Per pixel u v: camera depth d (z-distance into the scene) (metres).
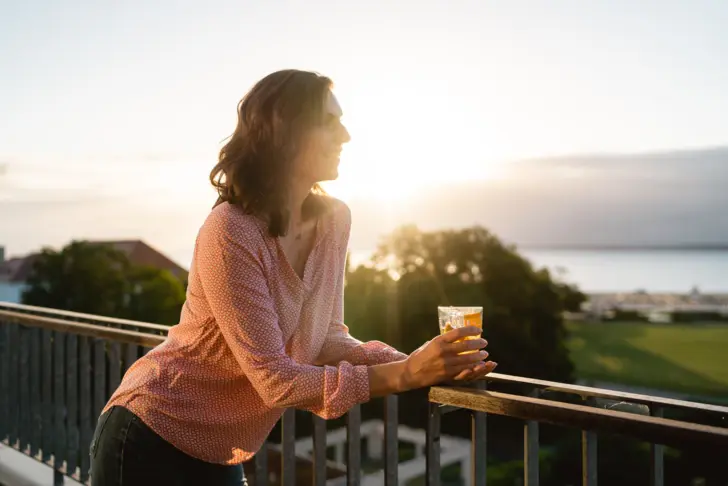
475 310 1.25
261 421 1.33
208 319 1.24
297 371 1.17
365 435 25.86
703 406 1.07
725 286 143.38
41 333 3.00
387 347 1.43
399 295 32.94
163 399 1.26
